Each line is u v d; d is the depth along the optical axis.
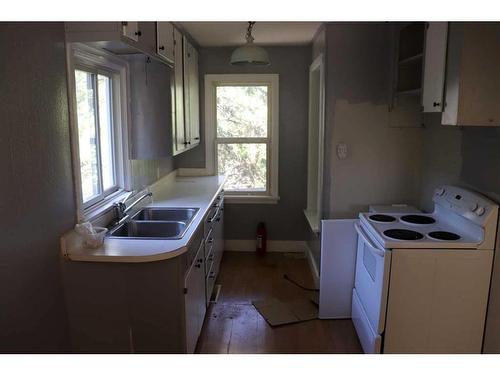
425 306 2.48
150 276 2.20
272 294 3.70
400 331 2.51
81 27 2.07
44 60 1.91
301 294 3.71
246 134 4.68
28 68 1.78
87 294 2.20
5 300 1.64
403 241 2.44
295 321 3.22
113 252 2.13
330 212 3.53
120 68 2.83
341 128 3.41
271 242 4.80
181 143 3.47
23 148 1.75
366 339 2.72
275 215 4.75
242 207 4.76
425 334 2.51
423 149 3.37
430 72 2.54
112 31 2.06
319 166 3.69
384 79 3.34
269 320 3.22
